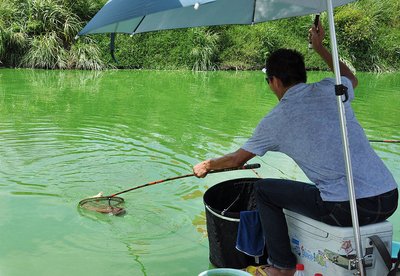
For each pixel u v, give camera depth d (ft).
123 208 13.15
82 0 54.39
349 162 7.25
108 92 34.71
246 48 58.75
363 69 64.80
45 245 10.86
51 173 15.87
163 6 6.97
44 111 26.58
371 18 65.16
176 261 10.30
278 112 7.87
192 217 12.69
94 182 15.16
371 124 26.04
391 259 7.72
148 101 31.27
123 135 21.50
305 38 62.03
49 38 51.26
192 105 30.27
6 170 15.99
